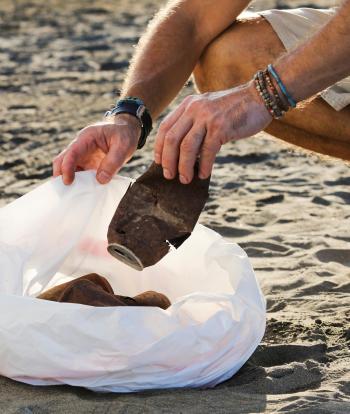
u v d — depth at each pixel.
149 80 3.47
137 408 2.65
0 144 7.25
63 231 3.09
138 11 17.38
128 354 2.73
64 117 8.30
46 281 3.09
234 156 6.75
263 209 5.30
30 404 2.68
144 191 2.85
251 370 3.01
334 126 3.79
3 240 3.01
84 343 2.74
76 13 17.09
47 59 11.64
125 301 3.00
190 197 2.84
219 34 3.81
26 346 2.77
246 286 2.96
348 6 2.82
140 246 2.83
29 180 6.19
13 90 9.66
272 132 3.96
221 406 2.68
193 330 2.77
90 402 2.69
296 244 4.55
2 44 12.91
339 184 5.91
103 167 3.08
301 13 3.82
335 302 3.71
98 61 11.41
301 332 3.34
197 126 2.78
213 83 3.87
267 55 3.73
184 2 3.73
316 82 2.89
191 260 3.23
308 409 2.62
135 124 3.19
